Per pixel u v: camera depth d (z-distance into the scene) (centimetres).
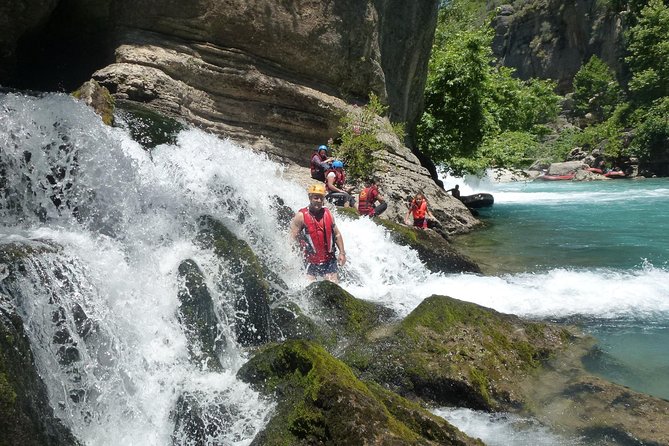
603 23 4928
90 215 596
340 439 380
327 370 415
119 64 1024
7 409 342
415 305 656
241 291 556
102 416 423
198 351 506
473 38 2048
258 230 714
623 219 1530
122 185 625
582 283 812
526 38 5738
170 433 430
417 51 1747
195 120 1104
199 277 536
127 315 478
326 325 565
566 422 452
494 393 496
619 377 516
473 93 2070
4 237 474
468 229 1418
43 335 409
